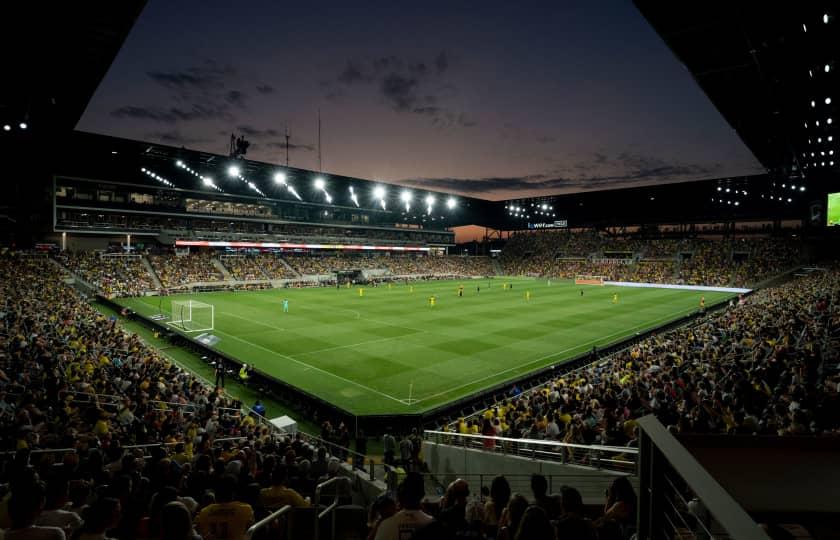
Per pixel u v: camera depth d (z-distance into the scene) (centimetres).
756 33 2003
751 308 3431
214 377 2639
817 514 263
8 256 5403
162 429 1293
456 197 10194
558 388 1916
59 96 3108
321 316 4312
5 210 6319
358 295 6031
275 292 6319
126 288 5597
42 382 1514
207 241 7525
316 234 9538
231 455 955
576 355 2856
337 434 1759
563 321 4116
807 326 2062
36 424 1137
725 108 2956
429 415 1989
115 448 902
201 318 4141
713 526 305
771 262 7556
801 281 5612
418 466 1534
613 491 473
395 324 3928
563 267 10200
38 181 6400
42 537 373
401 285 7744
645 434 269
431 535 284
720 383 1425
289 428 1728
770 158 4319
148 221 7375
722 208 9144
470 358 2861
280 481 677
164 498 511
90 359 2027
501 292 6581
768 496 272
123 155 5891
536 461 1044
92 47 2386
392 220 10962
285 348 3084
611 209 10606
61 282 5069
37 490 384
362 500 1151
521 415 1509
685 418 891
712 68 2358
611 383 1702
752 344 2089
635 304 5312
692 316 4422
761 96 2734
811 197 7131
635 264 9319
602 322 4088
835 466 302
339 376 2497
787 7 1822
